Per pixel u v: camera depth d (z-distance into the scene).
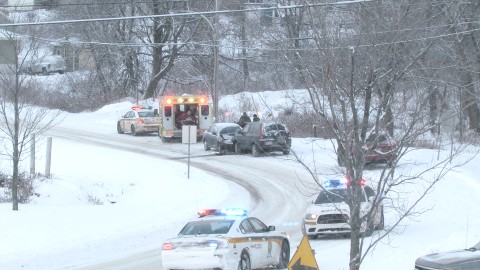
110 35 81.44
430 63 20.75
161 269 22.72
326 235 29.19
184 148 56.84
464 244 22.00
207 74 81.88
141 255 25.56
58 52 93.06
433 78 18.70
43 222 30.05
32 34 45.03
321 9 20.64
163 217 33.66
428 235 26.83
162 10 76.75
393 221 31.47
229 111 69.50
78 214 32.66
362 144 14.22
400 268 19.36
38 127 60.72
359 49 16.23
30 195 35.69
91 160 49.66
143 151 55.03
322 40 15.41
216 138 54.19
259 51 78.31
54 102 82.06
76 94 85.00
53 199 36.38
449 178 40.38
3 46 38.44
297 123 58.94
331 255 23.98
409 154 45.44
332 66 14.62
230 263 19.69
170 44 71.25
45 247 26.25
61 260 24.48
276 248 22.39
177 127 59.44
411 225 30.11
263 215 34.31
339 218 27.56
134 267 23.19
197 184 42.69
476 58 46.59
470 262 14.52
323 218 27.75
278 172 46.03
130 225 31.44
